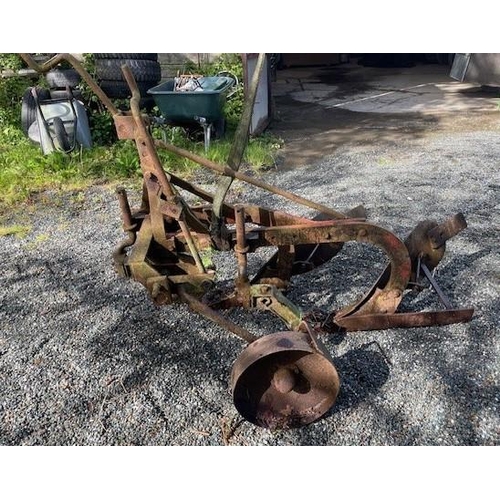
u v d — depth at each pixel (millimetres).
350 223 2652
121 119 2455
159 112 6973
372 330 3045
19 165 5992
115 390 2711
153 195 2584
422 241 3070
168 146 2600
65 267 3938
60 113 6176
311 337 2389
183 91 6152
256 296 2654
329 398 2471
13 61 7586
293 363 2424
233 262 3895
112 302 3459
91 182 5703
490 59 9453
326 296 3451
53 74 6941
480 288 3447
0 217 4906
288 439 2426
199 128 6715
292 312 2643
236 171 2652
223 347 2988
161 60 8672
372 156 6465
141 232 2742
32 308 3432
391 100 10086
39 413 2584
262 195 5227
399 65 14531
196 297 2678
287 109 9641
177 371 2822
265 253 4020
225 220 2918
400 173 5734
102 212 4949
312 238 2660
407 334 3020
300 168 6133
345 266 3801
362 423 2475
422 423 2455
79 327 3215
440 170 5762
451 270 3672
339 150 6816
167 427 2494
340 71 14180
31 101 6418
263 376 2441
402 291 2916
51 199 5281
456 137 7156
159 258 2801
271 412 2479
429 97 10188
